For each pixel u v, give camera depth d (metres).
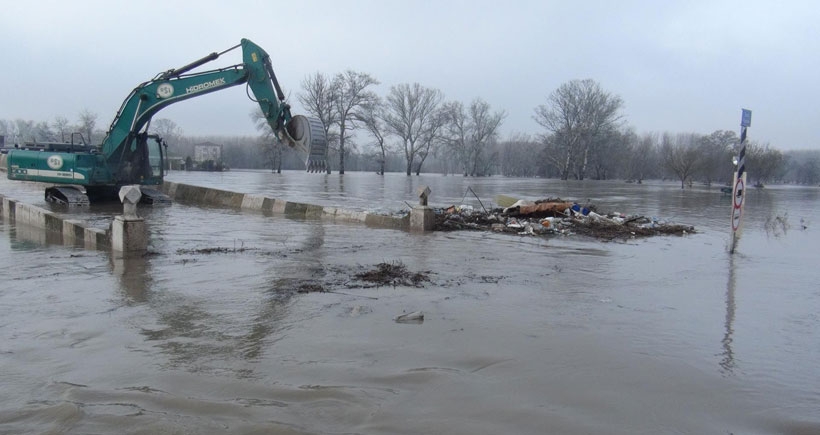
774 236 14.23
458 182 57.69
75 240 10.89
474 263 9.11
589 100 76.12
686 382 4.08
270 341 4.86
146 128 20.31
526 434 3.25
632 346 4.88
